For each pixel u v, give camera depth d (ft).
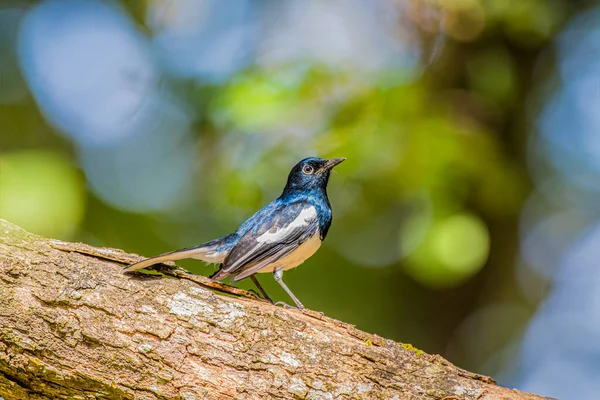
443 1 41.27
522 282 52.54
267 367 22.41
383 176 38.55
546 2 44.57
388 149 37.47
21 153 34.35
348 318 46.11
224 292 25.57
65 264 22.80
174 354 22.16
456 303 49.14
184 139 48.78
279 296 44.52
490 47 44.62
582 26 50.31
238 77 40.40
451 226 35.32
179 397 21.99
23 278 22.18
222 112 39.45
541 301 53.16
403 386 22.67
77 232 41.37
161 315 22.57
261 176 39.29
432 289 48.91
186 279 25.20
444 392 22.68
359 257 47.34
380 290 47.85
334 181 41.52
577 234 52.54
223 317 22.86
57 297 22.00
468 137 38.47
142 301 22.63
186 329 22.52
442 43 43.80
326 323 24.03
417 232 36.37
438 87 43.45
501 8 42.01
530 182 49.14
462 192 38.40
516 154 46.88
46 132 48.06
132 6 48.91
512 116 46.65
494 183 38.81
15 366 21.57
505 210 40.60
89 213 43.50
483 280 48.83
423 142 37.06
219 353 22.39
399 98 38.60
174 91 48.62
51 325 21.77
